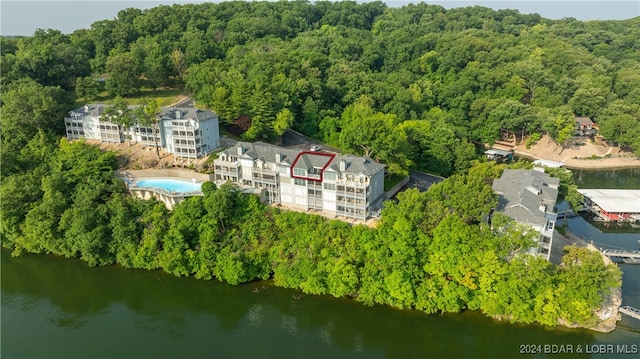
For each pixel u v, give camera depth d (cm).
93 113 14088
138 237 10600
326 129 15388
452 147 14338
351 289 8981
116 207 10781
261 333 8519
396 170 12462
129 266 10419
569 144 19012
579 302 7931
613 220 12331
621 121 17975
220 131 14888
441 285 8575
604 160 18038
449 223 8600
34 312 9200
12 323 8831
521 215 8762
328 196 10631
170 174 12506
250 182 11556
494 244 8369
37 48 17488
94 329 8675
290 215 10381
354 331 8544
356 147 13000
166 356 7894
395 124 14462
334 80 17788
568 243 10469
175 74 18975
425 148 14388
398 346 8162
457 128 15925
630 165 17788
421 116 17750
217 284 9794
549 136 18988
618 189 14562
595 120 19838
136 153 13500
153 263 10188
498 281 8275
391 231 8969
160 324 8831
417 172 13975
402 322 8650
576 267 8306
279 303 9269
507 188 10106
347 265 8825
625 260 10338
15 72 16112
